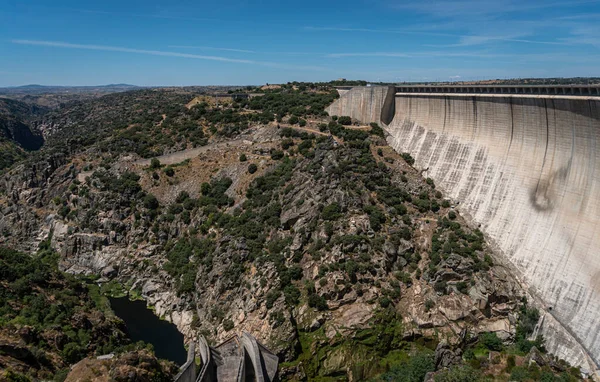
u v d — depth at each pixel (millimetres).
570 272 91375
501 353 88688
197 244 130250
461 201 118000
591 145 93312
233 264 114188
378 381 86750
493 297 94688
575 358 83812
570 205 95812
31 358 75500
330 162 126750
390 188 121812
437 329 93625
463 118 127125
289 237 113938
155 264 135625
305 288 102875
